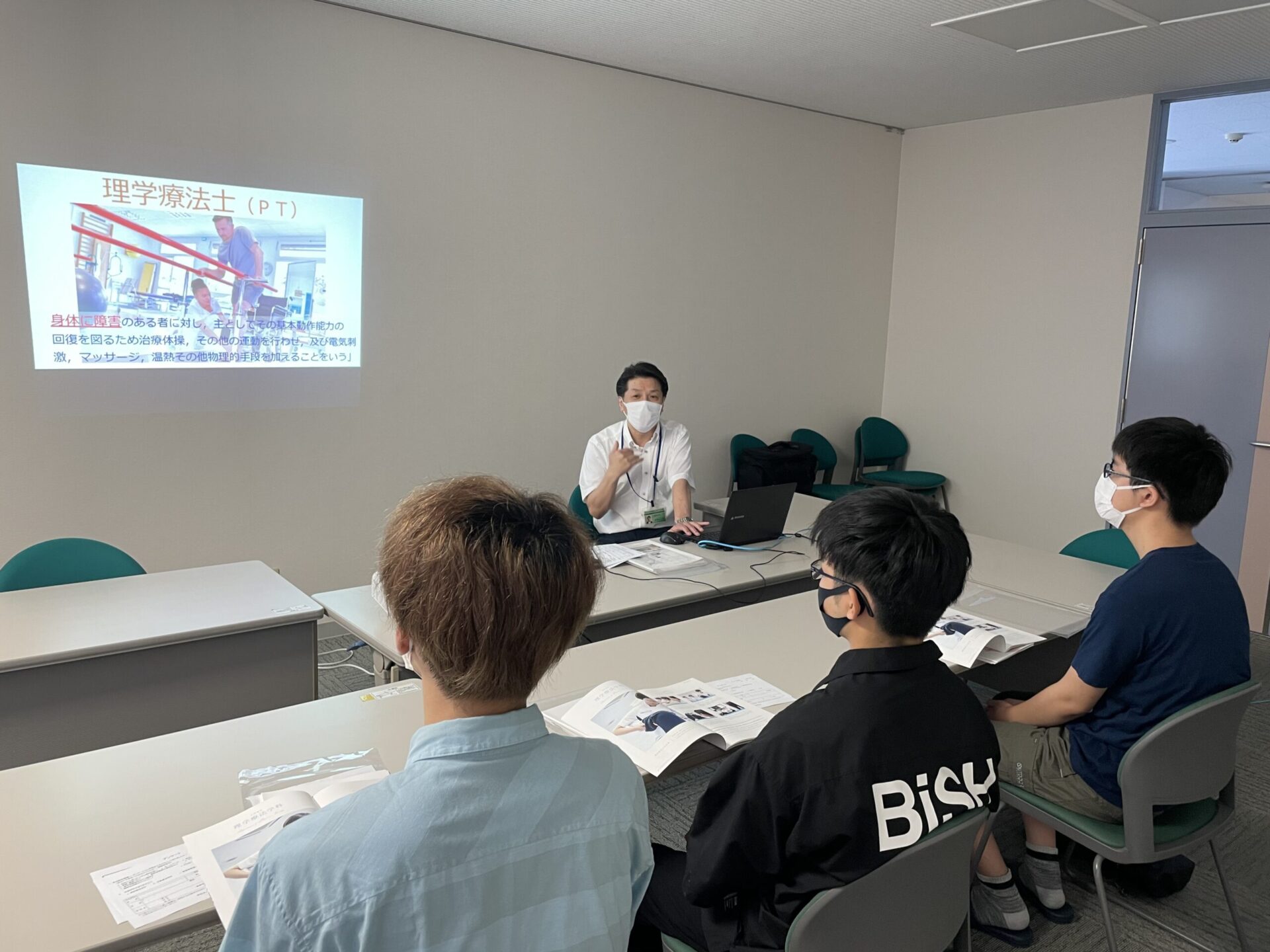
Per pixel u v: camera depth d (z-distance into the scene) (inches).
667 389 137.8
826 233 226.7
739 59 173.9
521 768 31.4
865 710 48.9
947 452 236.2
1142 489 75.6
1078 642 110.1
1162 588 72.3
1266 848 103.2
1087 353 206.4
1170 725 67.7
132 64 131.4
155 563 144.4
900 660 50.8
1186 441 74.3
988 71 177.5
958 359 231.1
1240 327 183.2
